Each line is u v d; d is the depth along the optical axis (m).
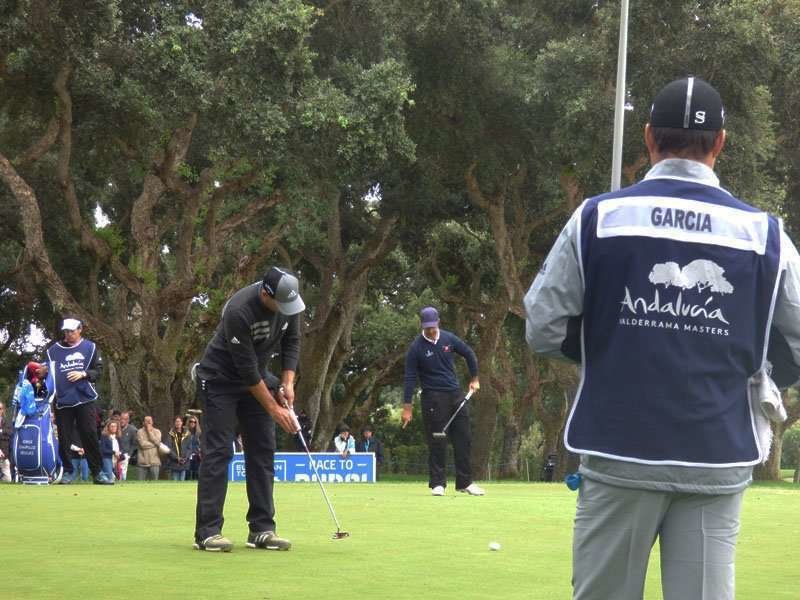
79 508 10.65
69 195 28.77
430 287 46.69
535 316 3.37
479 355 43.94
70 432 15.87
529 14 32.97
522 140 32.69
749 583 6.31
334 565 6.73
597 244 3.33
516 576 6.36
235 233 38.69
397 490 14.76
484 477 43.88
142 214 30.31
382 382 48.66
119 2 24.59
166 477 27.67
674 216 3.32
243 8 25.55
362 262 38.38
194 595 5.60
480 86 31.27
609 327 3.31
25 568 6.52
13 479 22.81
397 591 5.78
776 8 31.19
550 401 59.56
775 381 3.47
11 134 34.34
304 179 27.34
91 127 28.05
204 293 32.62
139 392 30.78
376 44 30.31
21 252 40.81
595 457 3.28
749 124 28.48
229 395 7.41
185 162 32.31
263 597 5.56
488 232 41.16
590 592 3.30
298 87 25.98
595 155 29.02
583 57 28.56
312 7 24.94
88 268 40.00
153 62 24.34
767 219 3.39
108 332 30.11
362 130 25.34
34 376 15.95
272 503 7.58
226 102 24.88
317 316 39.81
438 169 33.94
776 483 30.98
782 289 3.35
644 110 28.14
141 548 7.49
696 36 27.80
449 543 7.96
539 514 10.43
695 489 3.21
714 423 3.25
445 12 29.19
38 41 24.62
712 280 3.29
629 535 3.26
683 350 3.26
